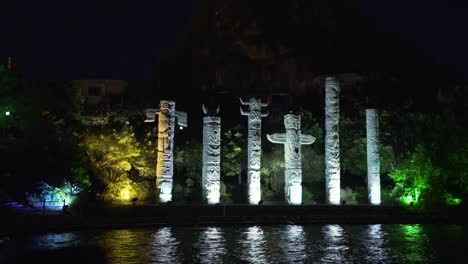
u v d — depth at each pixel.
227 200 46.56
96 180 41.53
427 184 44.44
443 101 53.12
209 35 78.75
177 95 67.62
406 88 67.19
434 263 21.08
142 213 36.22
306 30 77.19
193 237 28.78
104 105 52.56
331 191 44.62
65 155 40.44
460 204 43.66
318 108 61.53
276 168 50.28
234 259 21.69
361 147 51.22
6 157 38.53
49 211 35.03
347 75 68.56
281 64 72.94
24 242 26.08
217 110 43.69
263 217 37.34
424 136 50.53
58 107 44.56
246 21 76.88
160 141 41.88
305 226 35.62
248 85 71.88
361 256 22.66
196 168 49.69
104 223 33.22
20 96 39.41
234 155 48.84
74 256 21.98
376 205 41.81
